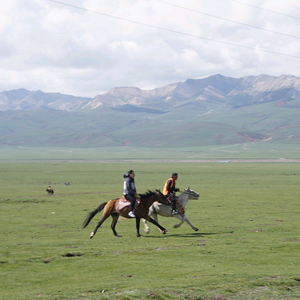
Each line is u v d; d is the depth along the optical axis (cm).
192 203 3550
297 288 903
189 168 12450
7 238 1769
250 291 880
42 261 1244
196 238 1689
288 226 2061
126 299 834
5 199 4244
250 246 1450
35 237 1803
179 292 878
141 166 13825
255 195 4434
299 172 10331
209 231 1917
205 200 3853
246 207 3197
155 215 1902
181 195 1922
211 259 1232
